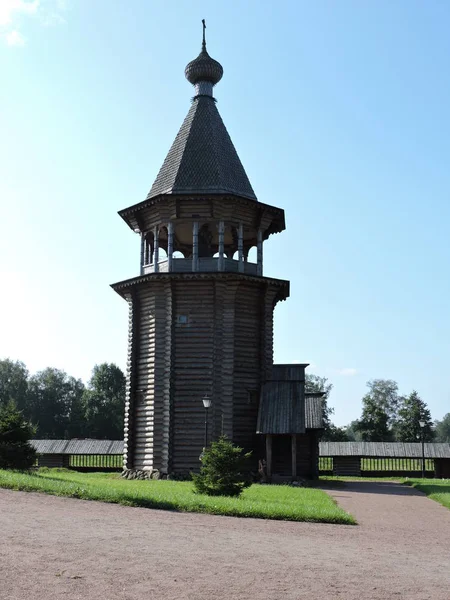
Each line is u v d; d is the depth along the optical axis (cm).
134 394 3709
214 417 3506
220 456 2328
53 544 1200
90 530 1370
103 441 5272
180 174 3838
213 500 1986
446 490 3070
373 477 5041
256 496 2367
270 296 3797
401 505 2422
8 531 1301
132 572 1038
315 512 1859
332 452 5400
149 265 3838
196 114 4078
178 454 3488
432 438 10225
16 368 11175
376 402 11688
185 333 3616
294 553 1268
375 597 965
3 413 2975
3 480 2072
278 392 3625
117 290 3881
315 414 3625
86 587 941
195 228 3753
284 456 3659
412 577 1111
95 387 10900
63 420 11219
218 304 3622
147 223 3906
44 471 3716
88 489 1980
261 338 3725
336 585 1024
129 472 3600
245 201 3769
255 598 930
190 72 4191
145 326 3734
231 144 4044
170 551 1208
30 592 905
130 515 1641
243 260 3841
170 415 3522
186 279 3622
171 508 1838
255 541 1380
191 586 976
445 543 1535
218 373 3556
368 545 1438
